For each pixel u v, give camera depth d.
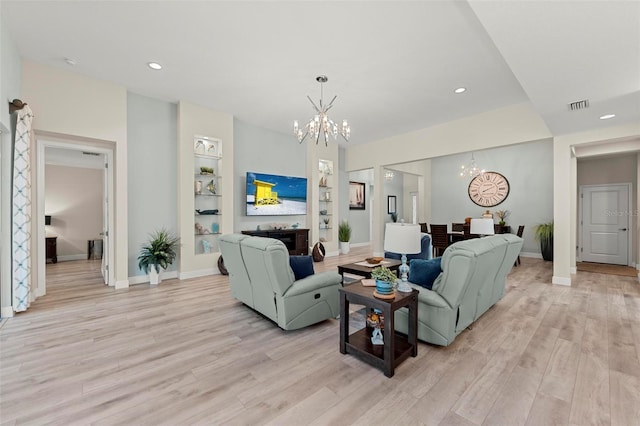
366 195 9.84
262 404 1.73
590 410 1.67
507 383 1.94
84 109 3.86
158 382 1.95
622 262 6.08
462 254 2.22
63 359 2.23
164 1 2.47
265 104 4.82
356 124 5.71
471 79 3.84
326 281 2.92
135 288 4.25
